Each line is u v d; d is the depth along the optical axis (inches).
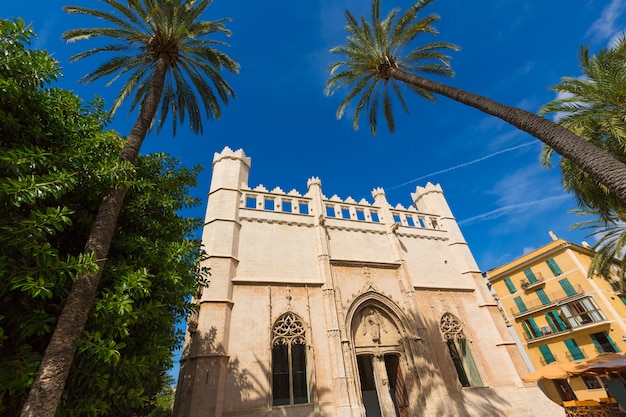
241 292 745.6
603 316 1259.2
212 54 641.6
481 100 461.7
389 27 740.7
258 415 602.2
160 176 442.3
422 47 730.2
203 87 668.1
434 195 1321.4
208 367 600.4
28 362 217.8
